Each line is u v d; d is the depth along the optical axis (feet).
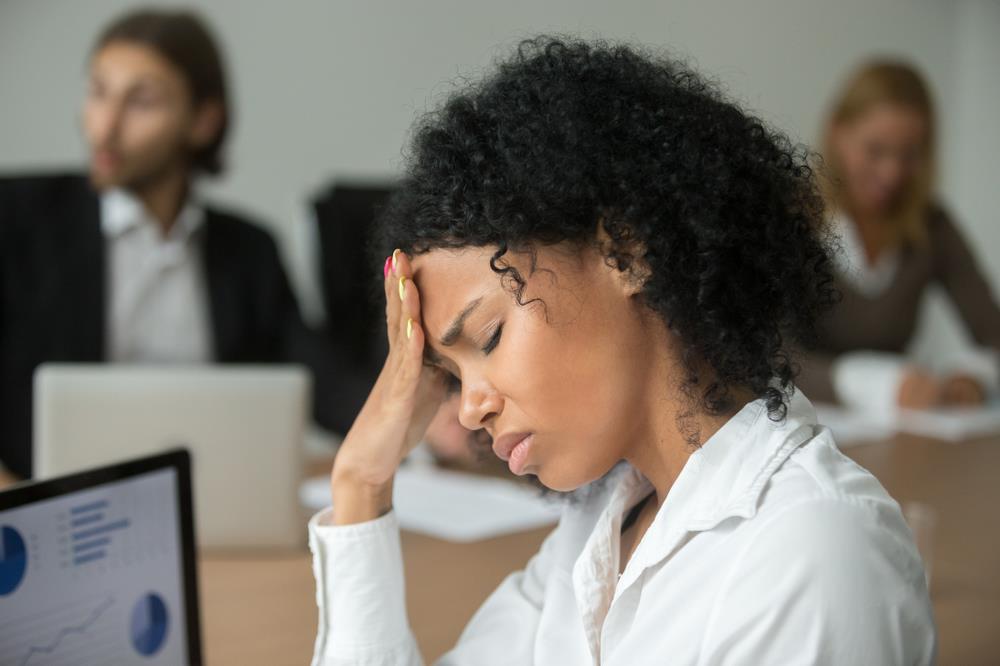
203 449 5.49
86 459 5.41
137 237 8.66
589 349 2.88
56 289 8.40
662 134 2.90
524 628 3.73
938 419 8.75
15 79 10.97
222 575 5.26
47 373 5.39
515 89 3.04
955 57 17.97
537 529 5.87
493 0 13.57
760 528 2.74
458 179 2.92
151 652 3.47
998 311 10.79
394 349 3.51
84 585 3.28
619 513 3.40
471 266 2.93
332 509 3.67
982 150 17.79
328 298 9.09
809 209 3.13
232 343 8.86
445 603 4.83
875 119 10.18
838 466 2.85
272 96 12.21
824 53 16.57
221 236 8.97
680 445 3.03
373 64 12.85
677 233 2.85
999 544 5.75
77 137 11.37
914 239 10.68
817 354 9.62
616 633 3.11
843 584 2.57
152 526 3.48
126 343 8.71
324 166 12.67
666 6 14.74
